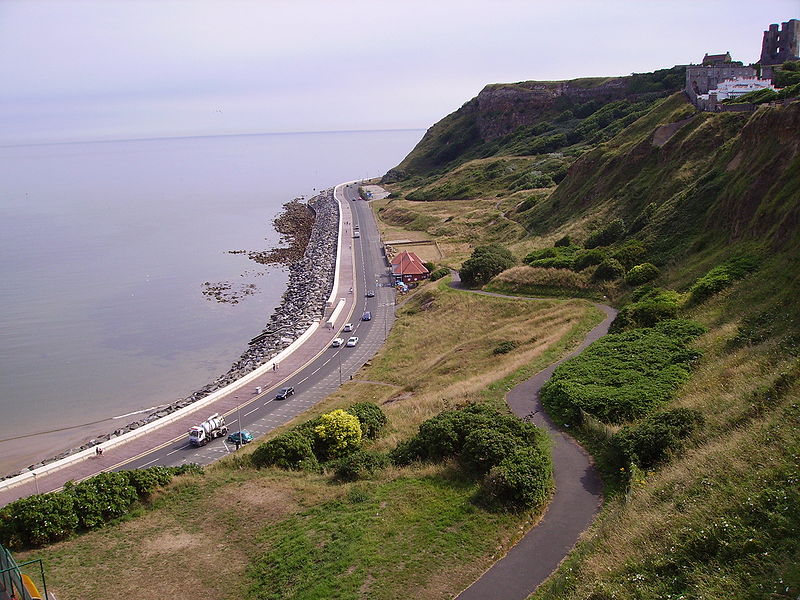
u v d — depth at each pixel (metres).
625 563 14.18
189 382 63.00
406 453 25.52
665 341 33.91
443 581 16.03
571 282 59.59
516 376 35.47
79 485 24.72
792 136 45.38
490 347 48.41
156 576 19.23
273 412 48.78
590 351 35.69
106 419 55.03
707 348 31.38
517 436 23.98
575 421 26.91
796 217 37.75
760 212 43.03
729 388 23.64
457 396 34.50
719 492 15.04
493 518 18.86
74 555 21.03
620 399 26.88
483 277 72.50
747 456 16.12
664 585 12.67
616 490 20.06
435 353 55.62
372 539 18.67
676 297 41.91
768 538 12.41
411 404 36.78
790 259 35.22
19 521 22.06
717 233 49.91
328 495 23.36
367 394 48.62
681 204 58.84
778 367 22.39
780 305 30.30
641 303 42.66
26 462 47.12
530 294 62.38
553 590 14.77
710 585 11.95
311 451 28.72
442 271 84.50
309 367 59.16
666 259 53.41
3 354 72.31
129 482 25.23
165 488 25.95
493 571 16.23
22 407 57.81
